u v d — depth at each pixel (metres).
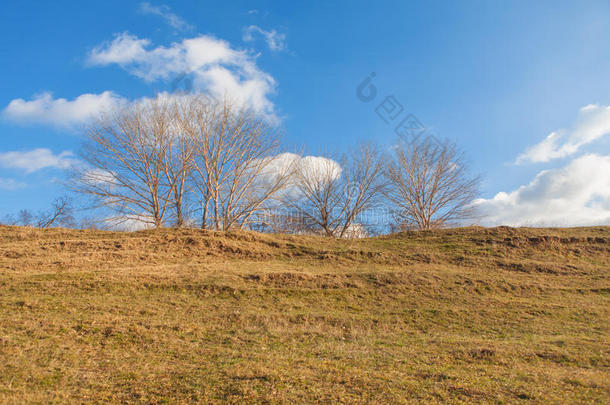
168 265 19.73
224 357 9.75
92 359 9.31
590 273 20.36
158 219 34.56
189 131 34.38
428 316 14.29
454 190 41.09
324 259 22.45
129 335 10.90
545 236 25.59
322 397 7.51
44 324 11.11
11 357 8.94
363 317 13.96
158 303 14.16
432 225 41.16
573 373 8.85
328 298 16.09
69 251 21.06
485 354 10.09
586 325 13.50
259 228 38.72
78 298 13.96
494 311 14.88
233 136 36.09
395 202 41.31
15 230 24.84
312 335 11.83
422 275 18.97
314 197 41.62
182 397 7.55
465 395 7.70
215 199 35.19
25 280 15.32
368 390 7.86
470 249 24.36
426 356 10.09
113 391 7.77
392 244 26.52
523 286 17.97
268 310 14.24
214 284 16.42
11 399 7.07
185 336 11.30
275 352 10.23
